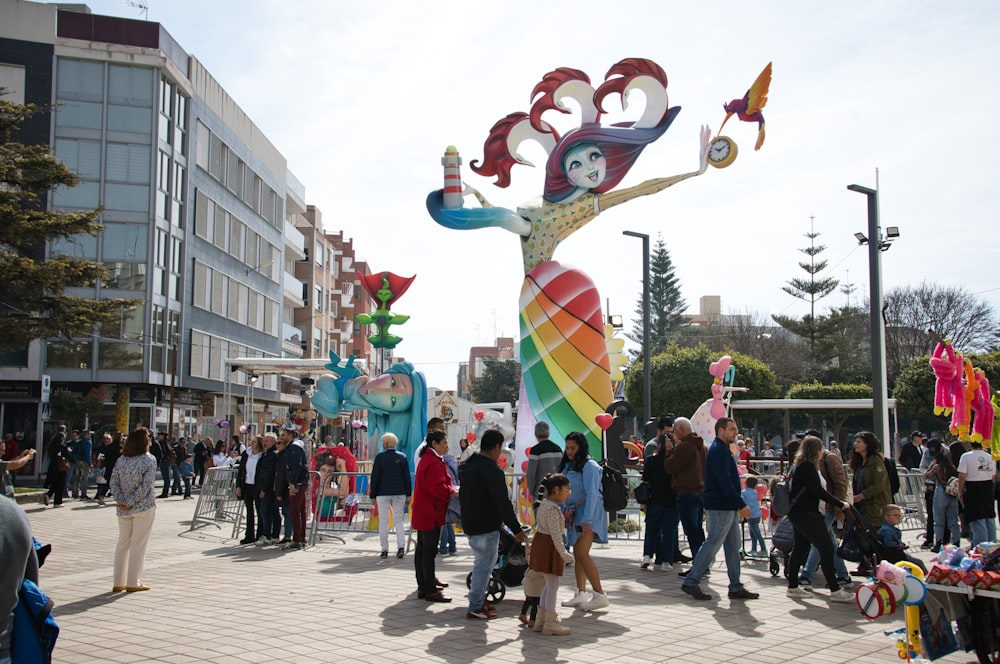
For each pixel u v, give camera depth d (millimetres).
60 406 31047
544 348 14578
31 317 21828
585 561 8453
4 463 7660
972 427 11727
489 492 7984
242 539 14297
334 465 16766
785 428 30469
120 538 9359
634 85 14680
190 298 38406
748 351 63156
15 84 33500
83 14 34469
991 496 11547
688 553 12828
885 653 6734
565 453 8703
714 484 8875
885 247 17547
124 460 9406
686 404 41125
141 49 34719
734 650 6809
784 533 10148
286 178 54094
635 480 15016
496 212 14805
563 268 14758
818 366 57312
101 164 34250
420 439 17156
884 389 16484
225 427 27656
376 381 16906
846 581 9352
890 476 10742
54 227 21234
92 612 8148
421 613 8195
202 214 39812
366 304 83062
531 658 6523
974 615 6242
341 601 8766
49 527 16156
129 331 34062
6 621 3592
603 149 14672
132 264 34312
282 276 53156
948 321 52938
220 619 7828
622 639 7168
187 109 38125
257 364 27375
